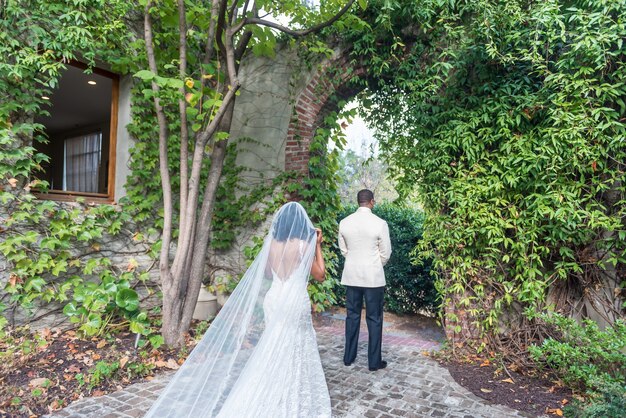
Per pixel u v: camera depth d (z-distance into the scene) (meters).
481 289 4.12
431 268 5.68
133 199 5.04
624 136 3.30
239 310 2.30
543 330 3.87
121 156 5.13
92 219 4.61
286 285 2.32
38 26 4.15
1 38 3.88
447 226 4.26
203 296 5.44
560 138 3.50
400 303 6.03
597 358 3.02
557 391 3.23
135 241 5.13
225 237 5.97
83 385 3.17
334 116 5.74
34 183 4.18
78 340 4.04
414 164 4.51
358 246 3.82
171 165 5.42
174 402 2.10
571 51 3.42
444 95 4.41
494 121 4.05
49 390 3.04
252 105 6.12
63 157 9.72
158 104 4.24
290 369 2.17
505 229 4.08
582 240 3.62
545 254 3.84
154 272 5.32
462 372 3.69
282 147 5.84
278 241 2.40
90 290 4.24
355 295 3.89
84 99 7.55
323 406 2.24
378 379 3.55
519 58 3.87
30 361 3.46
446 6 4.15
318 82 5.53
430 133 4.44
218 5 4.33
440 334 5.12
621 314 3.61
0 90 3.95
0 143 3.88
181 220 4.27
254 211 5.84
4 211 4.02
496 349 4.06
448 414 2.90
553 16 3.42
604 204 3.61
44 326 4.28
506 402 3.08
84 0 4.39
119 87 5.22
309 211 5.42
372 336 3.75
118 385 3.26
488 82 4.07
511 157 3.82
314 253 2.50
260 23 4.34
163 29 5.19
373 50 4.96
